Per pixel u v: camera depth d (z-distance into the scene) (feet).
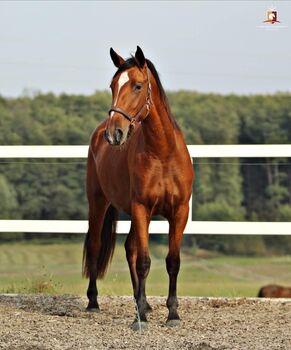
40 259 80.07
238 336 26.61
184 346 24.95
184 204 29.01
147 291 41.55
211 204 102.47
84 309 33.12
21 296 35.65
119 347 24.94
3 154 38.27
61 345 25.17
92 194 33.78
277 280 62.13
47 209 102.53
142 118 27.53
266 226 36.83
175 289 29.30
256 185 102.06
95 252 33.65
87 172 34.27
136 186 28.60
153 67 28.09
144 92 27.35
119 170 30.55
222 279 63.41
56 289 39.06
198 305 33.55
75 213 103.09
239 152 37.24
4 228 37.96
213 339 26.05
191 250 85.35
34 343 25.36
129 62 27.50
